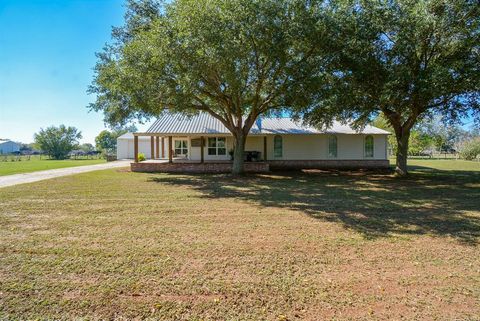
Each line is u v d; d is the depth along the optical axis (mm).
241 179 14711
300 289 3402
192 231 5629
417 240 5148
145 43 12398
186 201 8703
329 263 4145
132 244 4871
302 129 21938
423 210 7527
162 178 14969
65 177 14906
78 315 2855
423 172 18641
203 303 3094
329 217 6781
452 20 12086
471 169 21016
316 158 22078
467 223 6270
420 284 3543
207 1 11203
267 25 11508
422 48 13367
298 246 4824
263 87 15398
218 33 11109
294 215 6969
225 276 3717
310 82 12617
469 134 47562
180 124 21172
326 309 2994
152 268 3934
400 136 16234
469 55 12469
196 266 4012
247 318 2836
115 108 15664
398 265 4090
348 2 12875
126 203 8352
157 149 26609
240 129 16750
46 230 5637
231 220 6484
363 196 9641
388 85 12414
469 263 4164
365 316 2873
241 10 11383
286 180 14352
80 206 7902
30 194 9727
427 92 11922
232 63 11586
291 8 12086
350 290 3387
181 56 11438
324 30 12391
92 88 16094
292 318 2840
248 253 4500
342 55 13430
